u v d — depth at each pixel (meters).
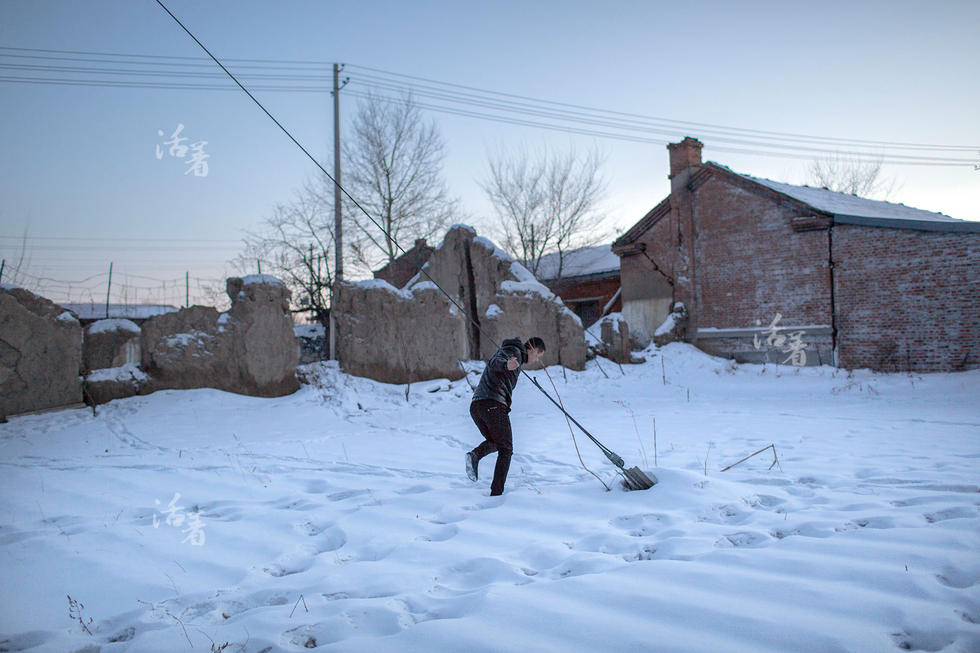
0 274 12.73
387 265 26.56
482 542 3.86
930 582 2.85
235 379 11.95
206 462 7.00
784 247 18.98
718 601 2.76
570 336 17.42
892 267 16.80
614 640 2.46
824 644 2.36
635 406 12.23
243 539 4.13
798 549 3.38
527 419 10.47
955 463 5.72
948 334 15.79
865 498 4.43
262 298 12.33
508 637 2.52
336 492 5.47
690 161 21.41
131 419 9.89
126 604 3.15
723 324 20.45
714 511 4.23
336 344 15.03
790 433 8.10
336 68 18.36
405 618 2.80
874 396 12.80
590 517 4.30
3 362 9.82
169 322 11.58
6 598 3.21
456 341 14.87
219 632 2.70
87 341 11.09
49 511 4.94
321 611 2.88
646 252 22.67
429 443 8.38
